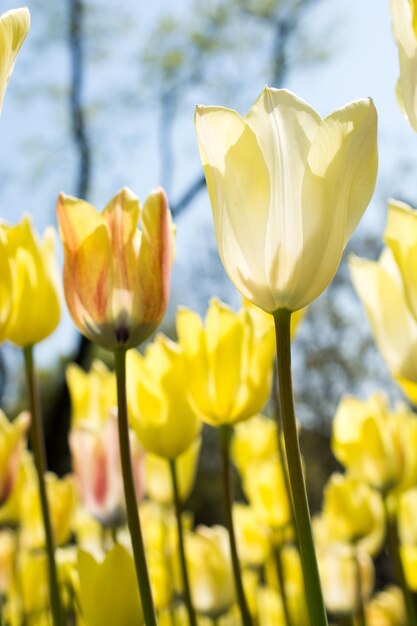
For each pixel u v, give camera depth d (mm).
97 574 677
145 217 649
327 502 1155
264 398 750
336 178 579
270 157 584
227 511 750
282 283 585
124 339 649
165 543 1115
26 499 1100
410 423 1016
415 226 657
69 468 4422
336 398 5980
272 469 1003
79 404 1007
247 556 1214
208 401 746
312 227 583
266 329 776
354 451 951
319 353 6086
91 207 651
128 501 629
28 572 1032
